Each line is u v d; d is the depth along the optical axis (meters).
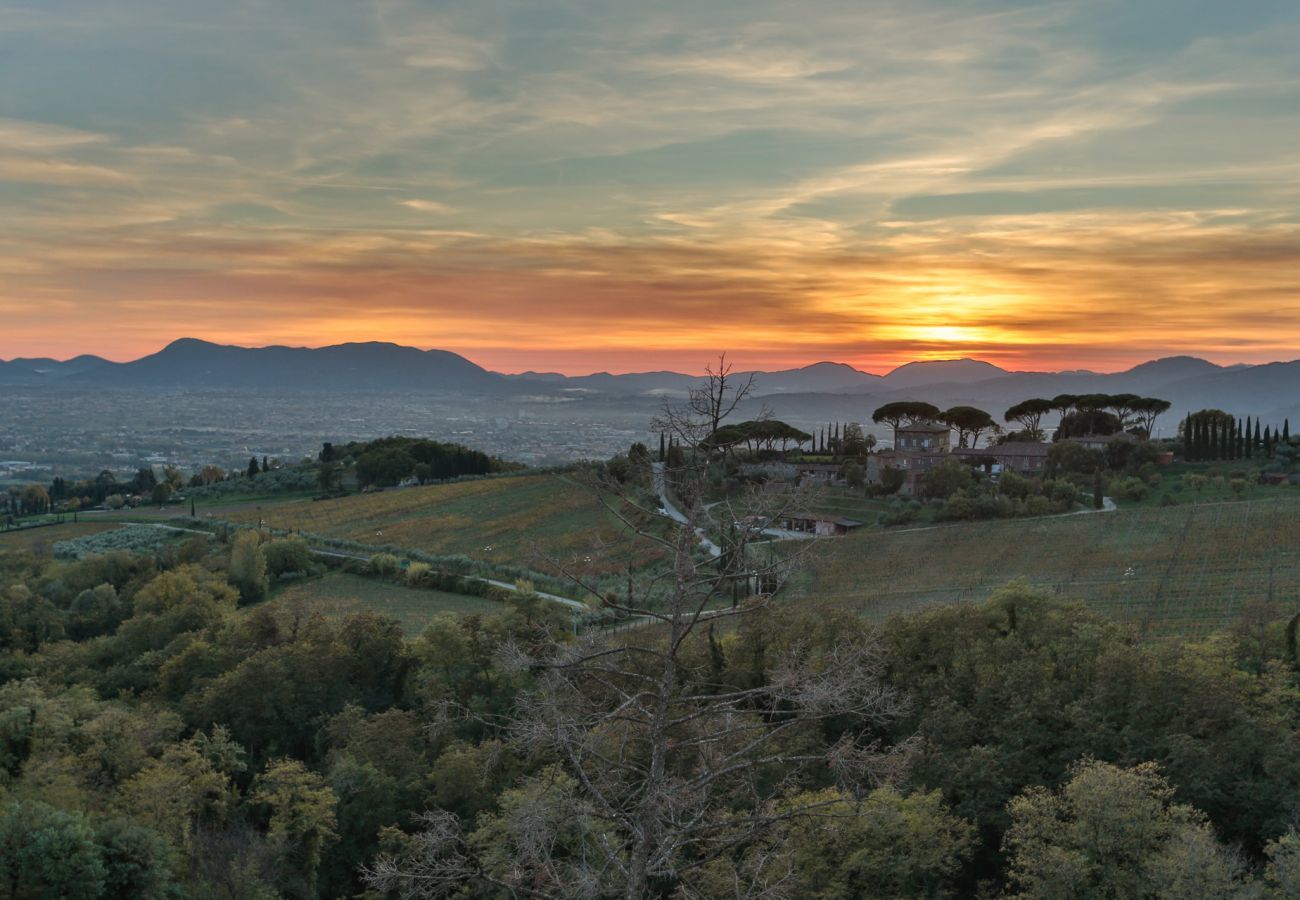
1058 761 55.22
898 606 101.12
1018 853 43.94
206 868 51.50
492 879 23.41
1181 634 84.06
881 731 61.38
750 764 22.19
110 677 90.88
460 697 74.62
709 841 24.02
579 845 27.12
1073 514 127.69
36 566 147.25
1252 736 50.00
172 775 55.44
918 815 43.78
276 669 77.44
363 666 83.88
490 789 57.84
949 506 137.50
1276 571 98.06
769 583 23.83
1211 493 137.12
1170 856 39.56
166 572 124.25
